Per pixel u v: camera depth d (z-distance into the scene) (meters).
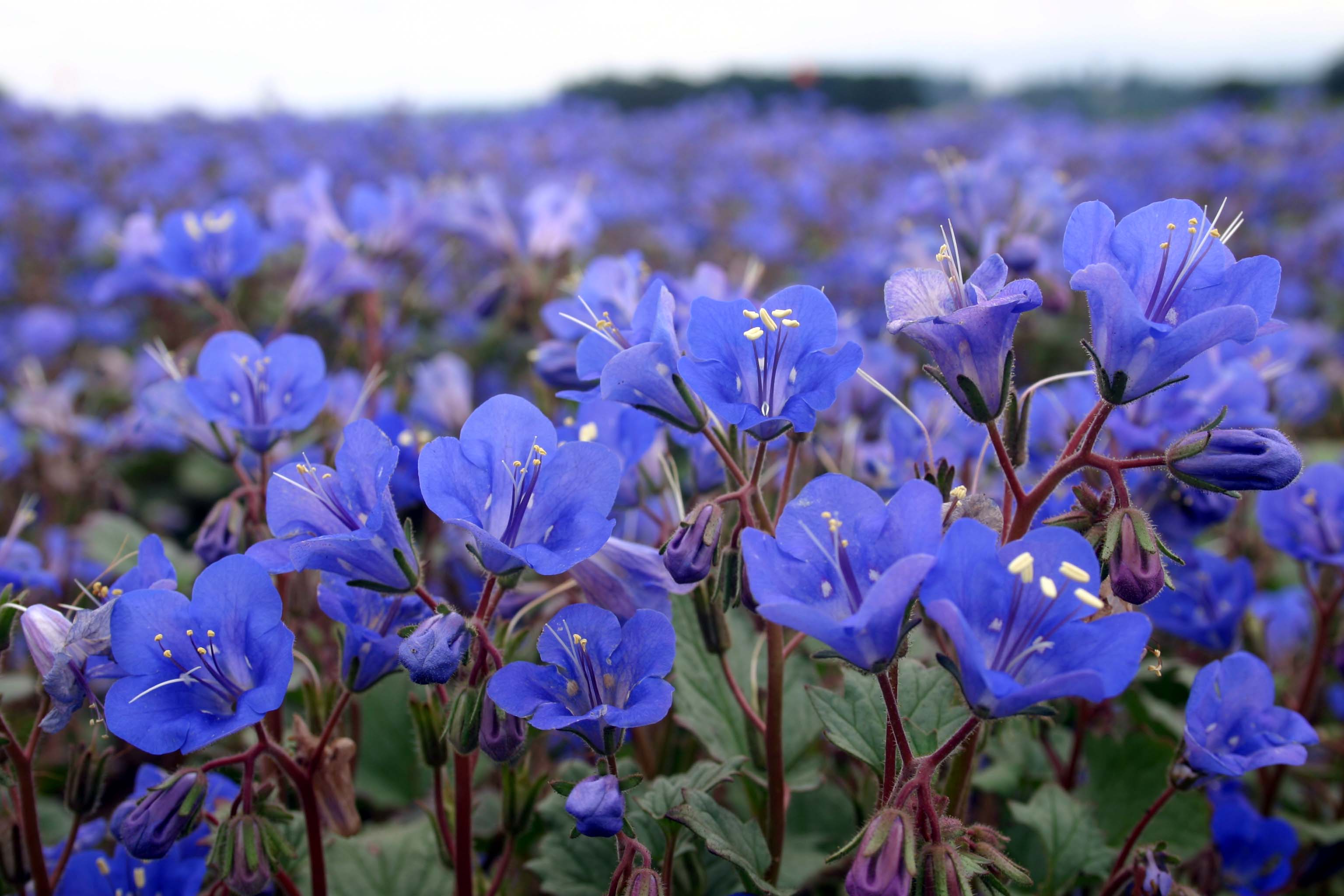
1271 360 0.31
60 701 0.17
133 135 1.20
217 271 0.33
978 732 0.18
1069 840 0.21
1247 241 0.88
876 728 0.18
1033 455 0.27
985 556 0.14
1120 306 0.15
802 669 0.23
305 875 0.21
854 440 0.28
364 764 0.27
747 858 0.17
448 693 0.18
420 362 0.46
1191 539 0.27
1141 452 0.24
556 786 0.16
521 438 0.16
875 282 0.64
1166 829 0.23
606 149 1.29
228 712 0.16
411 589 0.16
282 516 0.16
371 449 0.16
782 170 1.25
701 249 0.92
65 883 0.20
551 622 0.16
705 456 0.23
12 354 0.62
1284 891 0.25
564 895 0.20
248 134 1.23
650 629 0.16
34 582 0.24
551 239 0.43
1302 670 0.30
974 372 0.16
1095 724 0.26
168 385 0.22
